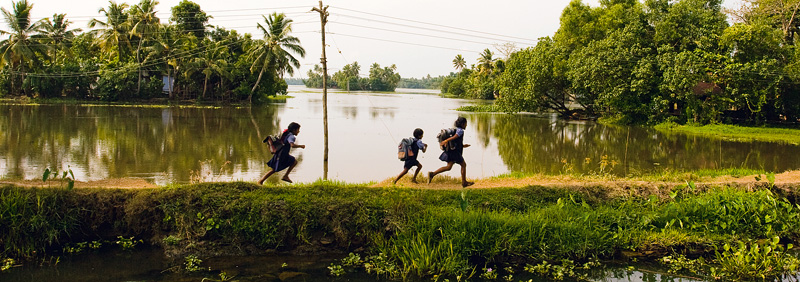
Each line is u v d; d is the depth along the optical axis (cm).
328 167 1603
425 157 1858
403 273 742
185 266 765
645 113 3488
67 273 731
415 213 835
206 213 820
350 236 827
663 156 1986
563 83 3972
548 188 978
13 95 4912
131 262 773
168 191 846
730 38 3189
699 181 1158
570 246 809
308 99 7412
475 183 1094
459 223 806
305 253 820
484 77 8594
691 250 837
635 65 3425
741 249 779
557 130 3084
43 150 1775
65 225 805
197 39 5525
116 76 4822
